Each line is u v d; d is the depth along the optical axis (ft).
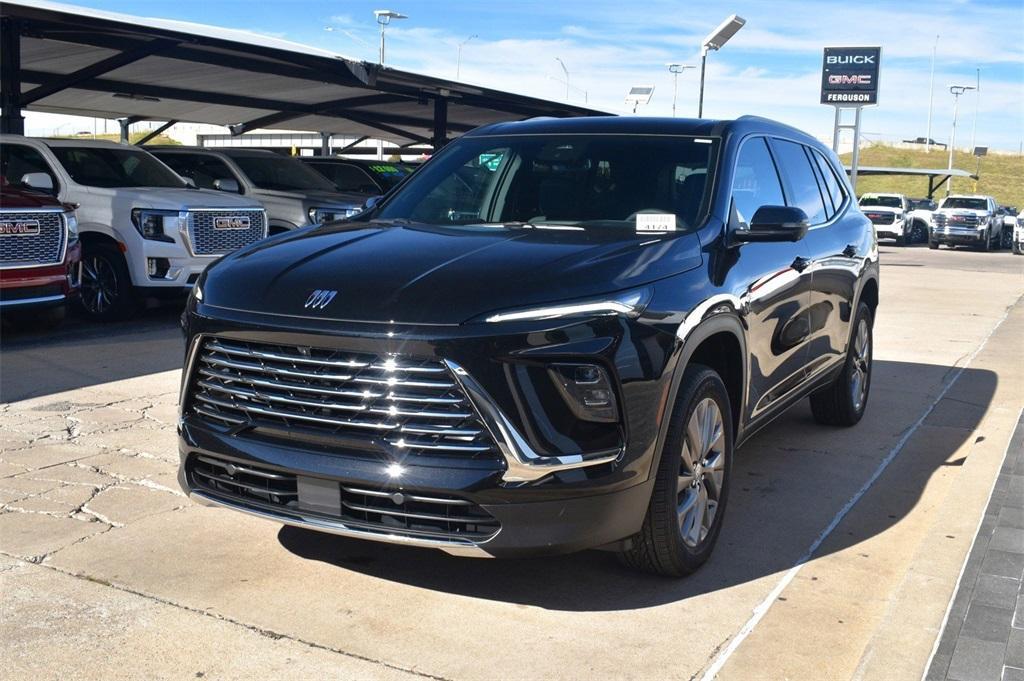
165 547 13.87
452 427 10.96
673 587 12.85
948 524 14.05
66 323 34.96
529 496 10.94
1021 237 98.22
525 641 11.25
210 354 12.44
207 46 45.98
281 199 43.50
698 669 10.68
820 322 18.11
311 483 11.51
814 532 15.12
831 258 18.49
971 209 107.34
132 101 63.16
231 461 12.02
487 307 11.12
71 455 18.17
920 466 18.86
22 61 49.55
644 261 12.47
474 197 15.56
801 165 18.75
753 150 16.47
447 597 12.38
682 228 14.01
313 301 11.64
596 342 11.21
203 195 36.32
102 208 34.40
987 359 30.71
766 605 12.36
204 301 12.50
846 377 20.79
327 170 56.24
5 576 12.79
